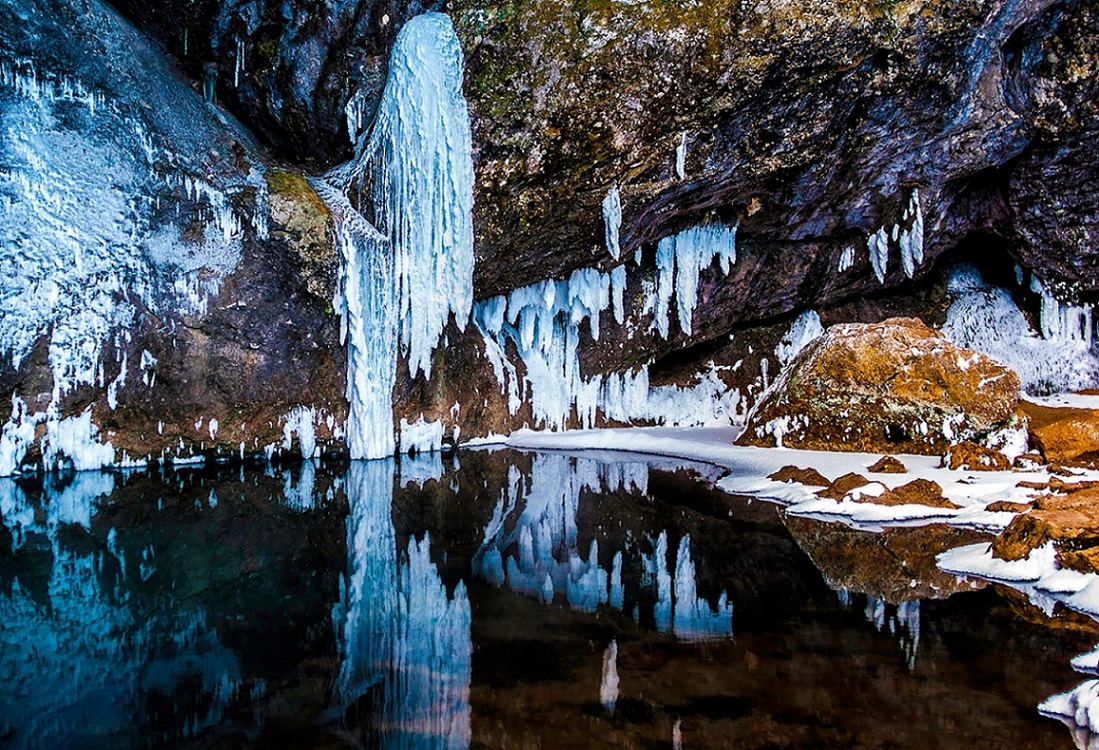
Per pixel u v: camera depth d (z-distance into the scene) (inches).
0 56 262.1
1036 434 322.0
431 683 128.2
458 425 405.4
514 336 434.6
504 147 330.0
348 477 314.0
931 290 479.2
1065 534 183.2
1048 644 145.3
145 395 308.8
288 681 129.3
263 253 315.0
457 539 226.7
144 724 113.3
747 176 362.9
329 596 174.1
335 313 333.1
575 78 318.0
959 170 390.0
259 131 347.9
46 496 263.9
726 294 441.4
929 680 129.3
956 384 329.1
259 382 327.3
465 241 344.5
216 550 209.0
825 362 354.6
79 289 288.8
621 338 442.3
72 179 281.4
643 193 350.3
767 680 130.0
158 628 152.0
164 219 300.4
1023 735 110.7
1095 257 428.1
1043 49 361.4
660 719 115.3
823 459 335.6
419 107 326.6
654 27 311.9
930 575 190.4
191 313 309.3
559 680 129.7
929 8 312.7
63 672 131.8
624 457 384.2
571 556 209.6
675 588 181.5
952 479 284.4
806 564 200.8
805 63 321.4
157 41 318.0
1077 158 391.9
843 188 383.6
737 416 471.5
